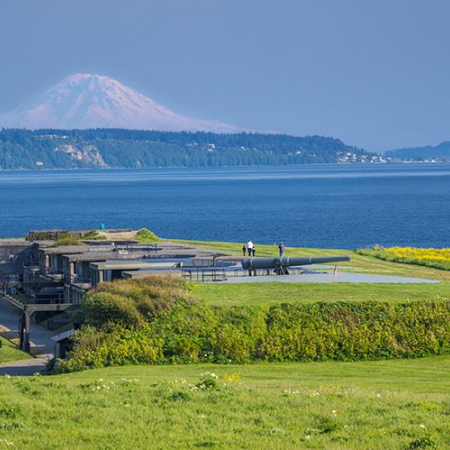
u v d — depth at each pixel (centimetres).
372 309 14012
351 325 13588
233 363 12781
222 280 16825
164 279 15338
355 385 10269
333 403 8156
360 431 7075
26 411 7756
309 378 11181
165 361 12756
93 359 12662
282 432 7062
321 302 14200
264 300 14575
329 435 6950
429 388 10175
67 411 7781
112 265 18225
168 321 13500
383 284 16388
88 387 8862
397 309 14050
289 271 18412
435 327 13700
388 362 12850
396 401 8281
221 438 6906
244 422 7450
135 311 13538
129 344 12912
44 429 7194
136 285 14612
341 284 16262
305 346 13112
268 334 13288
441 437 6838
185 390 8650
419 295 15112
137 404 8075
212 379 9106
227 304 14212
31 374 13275
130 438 6925
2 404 7962
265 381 10669
